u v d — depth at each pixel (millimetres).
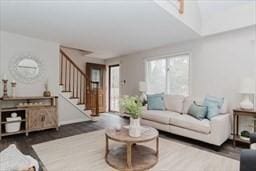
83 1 2342
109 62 7020
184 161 2516
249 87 3072
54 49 4582
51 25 3283
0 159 1522
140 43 4527
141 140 2275
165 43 4531
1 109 3553
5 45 3824
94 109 5789
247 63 3410
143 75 5488
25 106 3779
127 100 2555
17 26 3367
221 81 3770
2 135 3477
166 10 2615
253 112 2941
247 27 3369
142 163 2396
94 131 4102
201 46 4090
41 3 2410
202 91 4074
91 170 2232
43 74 4402
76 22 3105
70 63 5609
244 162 1345
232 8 3406
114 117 5840
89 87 5875
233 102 3586
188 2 3287
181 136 3717
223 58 3738
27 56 4133
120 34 3777
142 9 2561
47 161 2471
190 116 3582
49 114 4102
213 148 3031
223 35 3734
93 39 4188
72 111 5027
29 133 3918
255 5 3129
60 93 4766
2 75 3791
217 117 3078
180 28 3379
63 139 3480
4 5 2473
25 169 1399
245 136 3152
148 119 4094
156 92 5145
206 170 2264
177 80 4633
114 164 2350
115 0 2305
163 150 2908
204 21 3797
